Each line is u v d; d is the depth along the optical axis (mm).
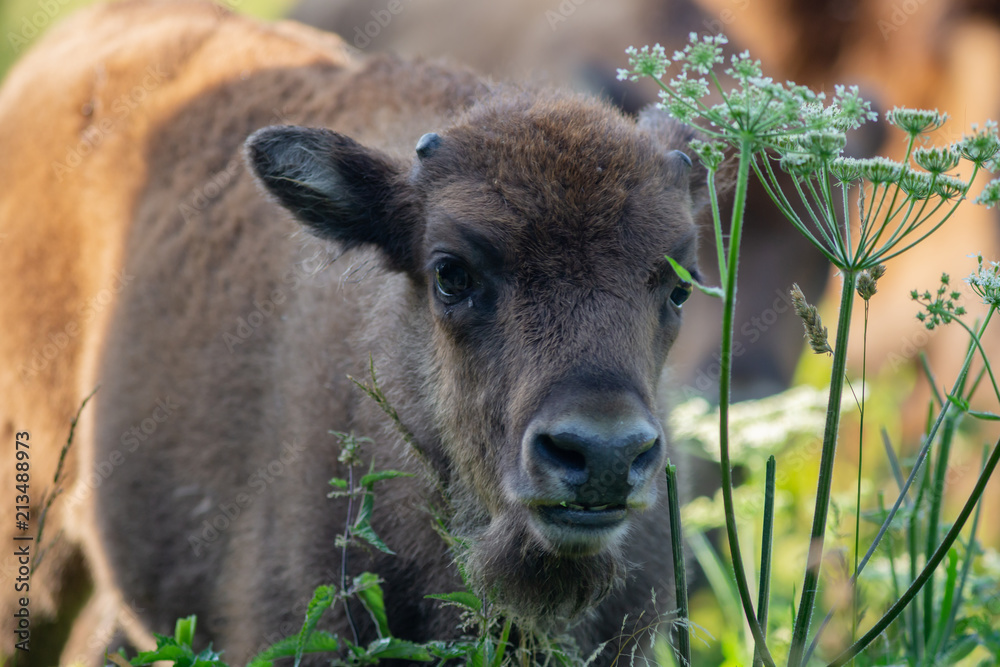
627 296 7098
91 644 12273
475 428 7582
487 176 7531
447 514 8273
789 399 11883
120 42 13492
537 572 7359
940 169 5855
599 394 6648
